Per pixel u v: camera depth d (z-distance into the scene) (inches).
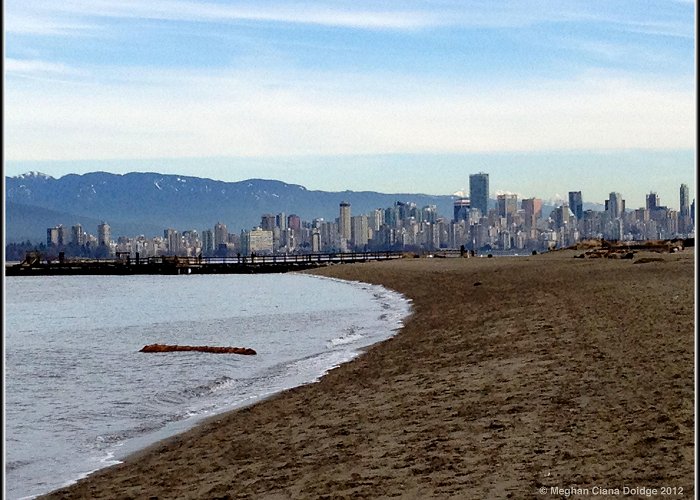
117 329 1584.6
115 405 746.8
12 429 649.0
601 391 549.0
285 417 631.8
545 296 1382.9
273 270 4584.2
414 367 799.1
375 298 2089.1
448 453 439.8
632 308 1024.9
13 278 4473.4
